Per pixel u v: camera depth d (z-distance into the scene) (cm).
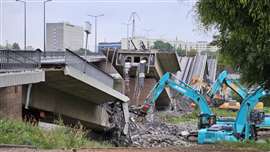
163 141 4566
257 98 3388
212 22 1395
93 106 4981
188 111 8012
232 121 4331
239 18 1306
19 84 2719
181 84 4622
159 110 8156
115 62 7894
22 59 3059
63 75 3462
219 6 1304
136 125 5178
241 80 2131
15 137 1653
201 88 5172
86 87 4069
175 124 6119
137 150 1755
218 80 4719
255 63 1792
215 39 1762
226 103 6844
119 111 5131
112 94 4641
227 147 2339
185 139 4619
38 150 1416
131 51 7900
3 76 2484
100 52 8312
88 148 1678
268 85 2017
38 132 1848
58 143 1741
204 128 3994
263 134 4188
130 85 7912
